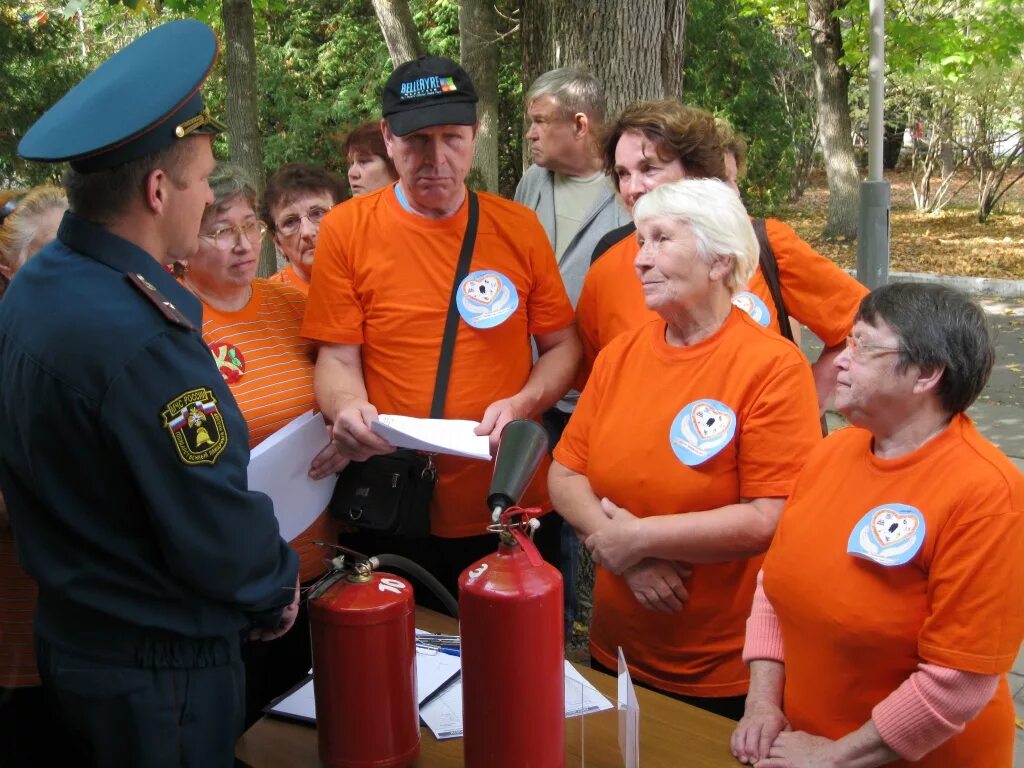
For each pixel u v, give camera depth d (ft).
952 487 5.44
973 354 5.49
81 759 5.93
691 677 7.36
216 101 48.93
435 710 6.17
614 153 8.91
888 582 5.62
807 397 6.95
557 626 5.09
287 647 8.57
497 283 8.53
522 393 8.51
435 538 8.88
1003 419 22.90
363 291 8.50
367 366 8.70
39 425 5.05
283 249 10.80
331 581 5.56
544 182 12.16
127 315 5.06
